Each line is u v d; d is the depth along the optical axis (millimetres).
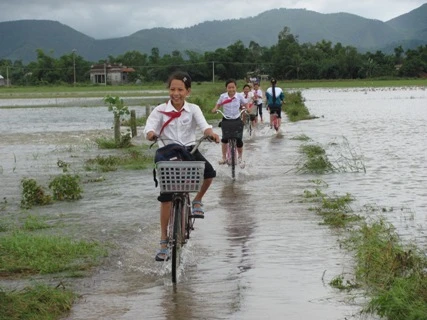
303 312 6602
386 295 6449
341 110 44906
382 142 23266
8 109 57656
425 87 102562
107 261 8672
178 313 6699
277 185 14461
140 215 11594
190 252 9000
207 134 8148
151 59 171625
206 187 8617
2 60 185250
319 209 11625
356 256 8406
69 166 18359
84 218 11438
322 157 17422
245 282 7656
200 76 156250
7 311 6418
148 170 17625
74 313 6762
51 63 160000
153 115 8383
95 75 160625
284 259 8562
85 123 38531
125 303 7051
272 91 27781
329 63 155625
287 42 167250
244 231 10188
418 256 8055
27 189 12969
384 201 12398
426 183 14438
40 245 8961
